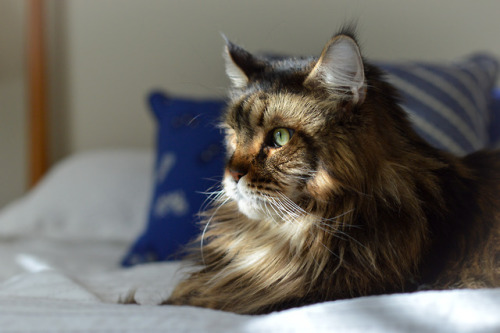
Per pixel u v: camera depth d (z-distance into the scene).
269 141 0.60
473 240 0.58
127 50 1.42
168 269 0.78
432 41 1.30
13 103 1.51
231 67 0.69
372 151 0.58
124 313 0.52
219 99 1.04
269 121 0.60
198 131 0.97
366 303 0.49
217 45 1.37
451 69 1.03
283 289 0.59
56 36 1.45
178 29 1.39
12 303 0.56
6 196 1.54
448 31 1.30
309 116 0.58
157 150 1.01
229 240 0.66
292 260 0.60
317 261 0.58
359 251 0.58
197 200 0.92
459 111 0.98
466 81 1.01
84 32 1.44
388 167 0.59
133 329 0.49
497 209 0.60
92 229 1.09
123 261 0.93
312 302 0.57
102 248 1.08
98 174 1.16
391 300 0.49
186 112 1.00
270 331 0.48
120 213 1.10
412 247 0.57
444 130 0.95
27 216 1.12
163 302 0.64
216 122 0.84
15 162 1.53
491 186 0.62
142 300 0.66
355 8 1.30
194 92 1.39
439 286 0.58
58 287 0.67
